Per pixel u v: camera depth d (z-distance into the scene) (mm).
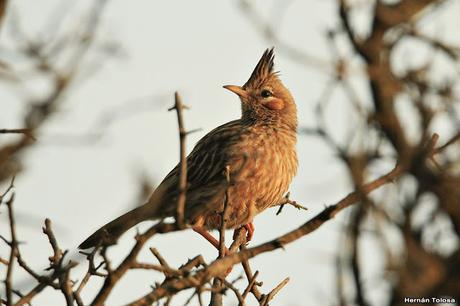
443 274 7785
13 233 10359
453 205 8234
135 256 10094
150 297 10625
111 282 10156
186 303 11469
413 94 9625
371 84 10695
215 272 10641
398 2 11898
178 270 10562
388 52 11273
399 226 8031
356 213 8133
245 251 10555
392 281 7859
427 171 8391
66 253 10617
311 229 10078
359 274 8102
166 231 9914
